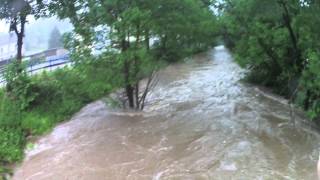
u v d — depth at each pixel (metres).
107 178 11.97
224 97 21.69
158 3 17.75
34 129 16.28
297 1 18.19
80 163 13.16
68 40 17.77
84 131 16.36
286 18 18.89
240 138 14.73
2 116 16.17
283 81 22.14
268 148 13.68
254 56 22.03
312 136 14.79
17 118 16.44
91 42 17.53
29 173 12.68
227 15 21.25
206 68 34.69
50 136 15.97
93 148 14.40
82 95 20.33
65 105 18.84
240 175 11.70
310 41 18.14
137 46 17.55
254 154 13.19
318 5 17.77
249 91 23.02
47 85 19.22
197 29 19.08
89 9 17.38
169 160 13.05
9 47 28.75
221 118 17.39
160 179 11.70
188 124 16.69
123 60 16.98
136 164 12.85
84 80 18.67
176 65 35.84
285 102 20.03
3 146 14.10
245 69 28.31
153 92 23.06
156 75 26.28
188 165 12.59
